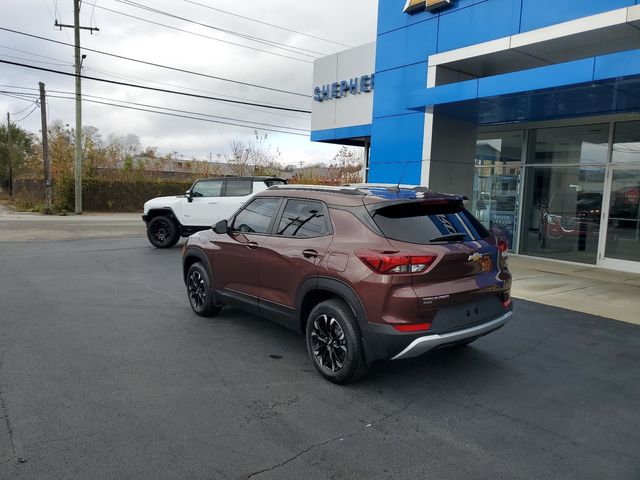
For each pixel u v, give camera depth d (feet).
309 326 15.06
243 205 18.86
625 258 34.78
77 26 89.71
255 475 9.76
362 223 13.97
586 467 10.25
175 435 11.24
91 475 9.61
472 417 12.44
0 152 167.94
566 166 38.55
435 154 37.11
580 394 13.93
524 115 35.60
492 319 14.33
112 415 12.13
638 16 24.81
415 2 37.14
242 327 19.77
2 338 17.97
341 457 10.48
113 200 108.68
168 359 16.12
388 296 12.78
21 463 9.98
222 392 13.66
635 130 34.14
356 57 49.90
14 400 12.85
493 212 44.50
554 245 39.68
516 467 10.21
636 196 34.17
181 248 44.39
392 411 12.69
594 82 24.67
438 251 13.11
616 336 19.21
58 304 23.13
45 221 77.56
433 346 12.93
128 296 24.98
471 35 34.04
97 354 16.44
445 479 9.73
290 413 12.48
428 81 36.47
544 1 29.96
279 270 16.11
